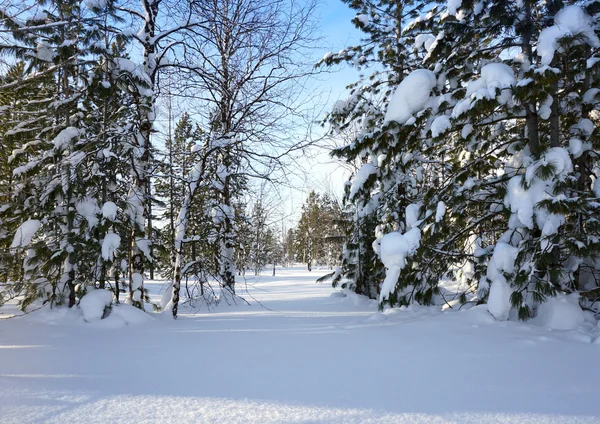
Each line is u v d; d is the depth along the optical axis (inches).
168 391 128.0
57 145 300.7
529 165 236.1
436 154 362.0
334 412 109.3
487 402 117.5
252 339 219.1
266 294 603.2
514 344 191.8
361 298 421.7
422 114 277.7
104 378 142.9
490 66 238.5
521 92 217.2
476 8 256.7
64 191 294.0
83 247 302.7
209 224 386.9
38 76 294.7
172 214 452.1
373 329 242.8
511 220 248.2
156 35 336.2
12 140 328.8
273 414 107.7
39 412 108.0
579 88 271.3
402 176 386.0
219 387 132.3
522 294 243.3
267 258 1310.3
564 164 217.3
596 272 265.6
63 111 318.7
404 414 108.0
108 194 323.3
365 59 429.4
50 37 303.0
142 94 315.3
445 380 139.4
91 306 273.1
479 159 285.3
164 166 331.9
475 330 221.9
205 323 287.1
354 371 151.9
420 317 269.3
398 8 419.5
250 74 350.6
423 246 288.7
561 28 218.4
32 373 149.5
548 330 218.2
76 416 105.4
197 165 331.6
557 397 121.6
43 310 294.2
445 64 295.9
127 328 261.7
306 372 151.0
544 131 299.9
